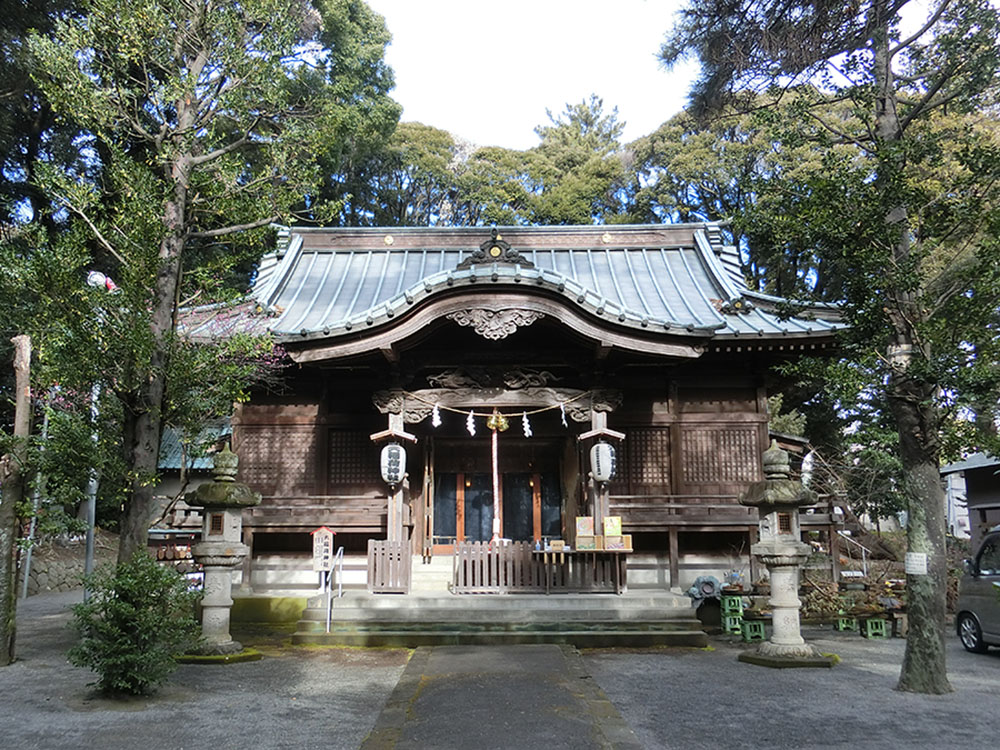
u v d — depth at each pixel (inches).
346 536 650.8
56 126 955.3
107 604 331.9
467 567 536.1
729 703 329.1
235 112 469.1
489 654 449.1
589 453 617.3
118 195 521.3
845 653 462.6
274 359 573.6
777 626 432.5
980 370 325.7
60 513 444.8
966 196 366.6
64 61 407.8
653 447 650.8
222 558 444.8
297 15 595.5
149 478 378.3
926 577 354.0
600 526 561.3
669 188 1491.1
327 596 538.6
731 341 606.2
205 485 457.1
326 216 485.7
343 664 424.2
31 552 854.5
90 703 323.3
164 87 423.8
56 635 524.1
